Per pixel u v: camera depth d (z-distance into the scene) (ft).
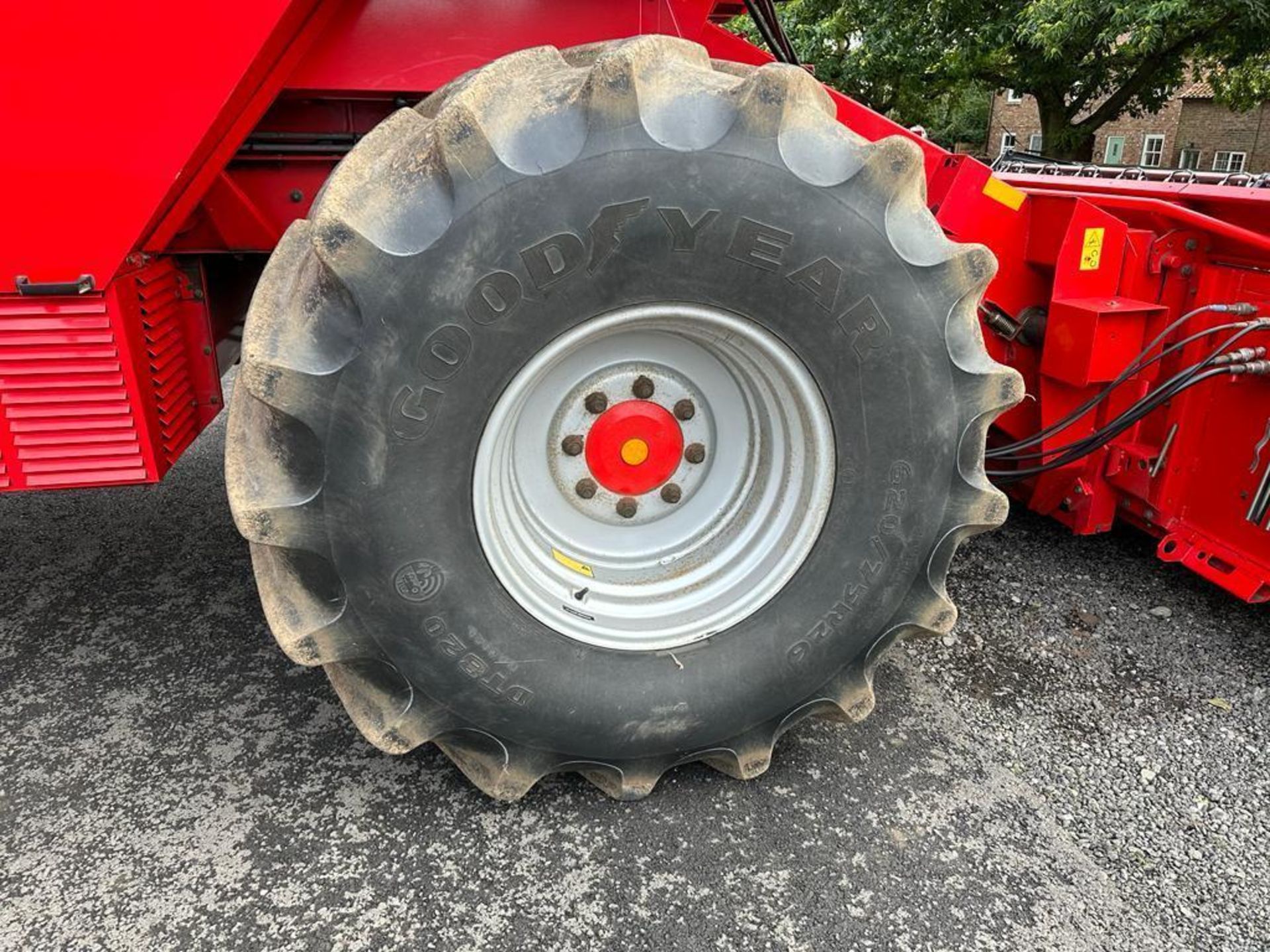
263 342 5.29
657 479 6.84
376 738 6.23
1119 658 9.12
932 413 6.20
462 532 5.80
